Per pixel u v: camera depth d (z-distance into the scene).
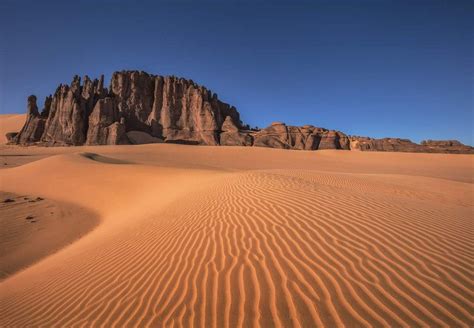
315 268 4.11
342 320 3.04
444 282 3.65
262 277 3.99
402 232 5.35
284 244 4.95
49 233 10.33
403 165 50.06
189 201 9.44
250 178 11.13
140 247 5.98
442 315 3.04
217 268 4.39
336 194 8.14
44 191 17.17
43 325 3.70
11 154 45.97
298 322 3.06
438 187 13.66
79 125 71.50
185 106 86.88
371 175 17.80
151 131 83.38
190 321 3.26
